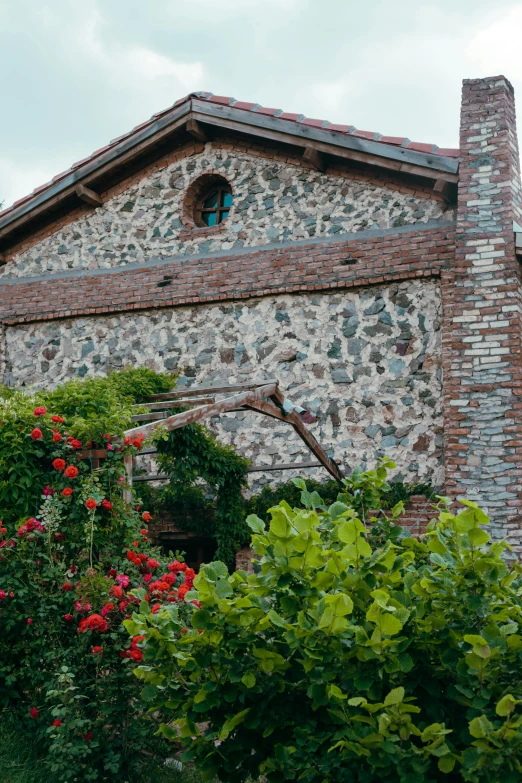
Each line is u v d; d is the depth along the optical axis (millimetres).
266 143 9703
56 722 4574
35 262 10938
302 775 3209
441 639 3238
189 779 4809
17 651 5168
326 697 3264
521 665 3152
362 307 8922
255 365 9359
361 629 3129
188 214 10172
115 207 10531
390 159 8633
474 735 2906
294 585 3451
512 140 8430
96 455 5621
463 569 3289
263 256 9469
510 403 7707
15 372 10789
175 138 10195
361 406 8727
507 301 7898
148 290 10078
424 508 8078
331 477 8820
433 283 8617
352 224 9094
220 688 3473
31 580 5156
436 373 8430
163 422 6207
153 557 5582
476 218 8156
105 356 10266
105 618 4922
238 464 8570
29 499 5570
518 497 7484
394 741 3053
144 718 4848
